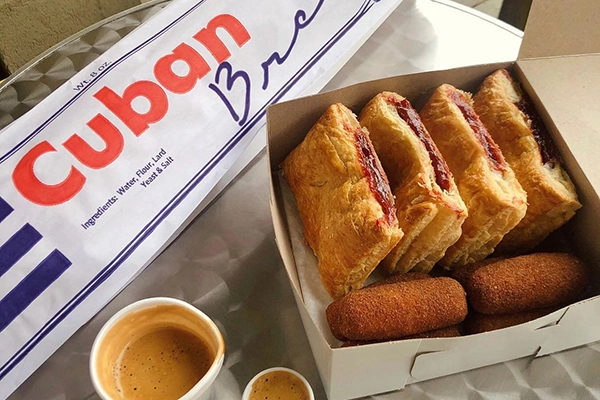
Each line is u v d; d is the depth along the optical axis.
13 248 0.37
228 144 0.44
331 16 0.50
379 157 0.41
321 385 0.38
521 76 0.43
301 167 0.41
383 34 0.56
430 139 0.40
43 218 0.38
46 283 0.38
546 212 0.40
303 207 0.42
